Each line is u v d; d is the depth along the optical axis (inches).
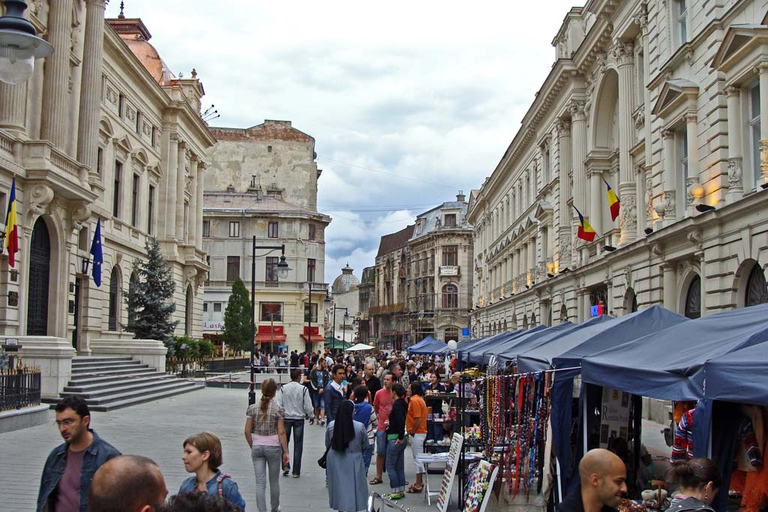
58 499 210.2
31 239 1010.7
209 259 2733.8
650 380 321.1
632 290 996.6
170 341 1462.8
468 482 422.9
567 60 1307.8
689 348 338.3
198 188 2049.7
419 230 4094.5
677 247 815.7
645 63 954.7
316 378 904.9
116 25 1940.2
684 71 824.3
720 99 727.1
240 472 538.0
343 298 5556.1
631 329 456.1
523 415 451.2
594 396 426.0
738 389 255.1
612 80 1179.3
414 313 3973.9
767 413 305.9
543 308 1567.4
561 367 426.9
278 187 2970.0
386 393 526.6
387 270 4640.8
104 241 1357.0
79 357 1091.9
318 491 479.5
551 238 1504.7
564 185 1403.8
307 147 3029.0
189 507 128.6
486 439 452.8
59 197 1061.8
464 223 3750.0
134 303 1454.2
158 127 1728.6
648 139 929.5
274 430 400.2
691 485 231.3
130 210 1531.7
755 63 649.6
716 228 717.3
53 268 1078.4
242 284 2352.4
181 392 1220.5
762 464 303.6
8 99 972.6
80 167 1120.2
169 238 1743.4
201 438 229.9
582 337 508.1
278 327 2723.9
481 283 2696.9
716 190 727.7
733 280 690.8
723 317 373.7
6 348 819.4
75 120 1156.5
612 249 1048.8
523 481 438.0
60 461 213.9
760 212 637.3
